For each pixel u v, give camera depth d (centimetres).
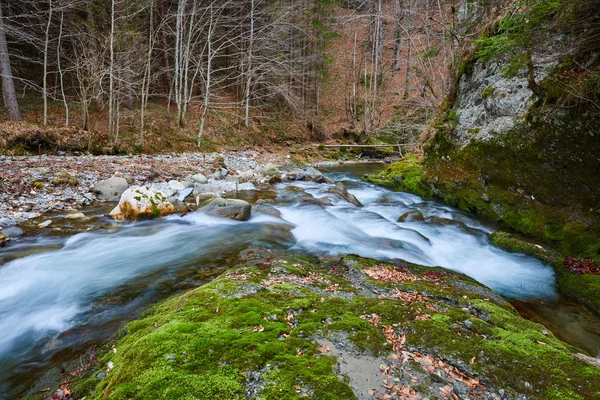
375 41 3061
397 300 408
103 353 322
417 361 280
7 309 428
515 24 595
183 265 570
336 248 670
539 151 796
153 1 2123
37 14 1848
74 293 468
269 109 2956
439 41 1927
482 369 273
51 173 1073
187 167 1477
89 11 1920
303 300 374
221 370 247
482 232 830
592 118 668
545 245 750
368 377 257
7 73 1602
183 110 2217
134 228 771
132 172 1236
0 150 1298
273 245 678
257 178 1444
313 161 2317
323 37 2923
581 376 263
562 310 518
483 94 955
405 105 2831
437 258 706
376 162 2380
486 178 967
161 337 288
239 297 379
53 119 1781
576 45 604
